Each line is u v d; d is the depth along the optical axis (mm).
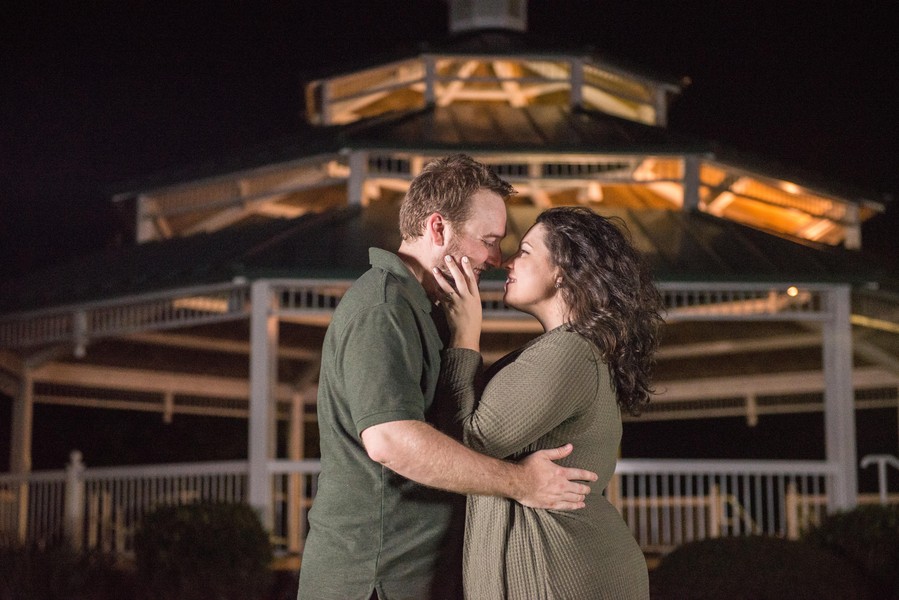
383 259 3377
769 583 8016
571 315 3373
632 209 14016
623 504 13734
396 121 14500
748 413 17328
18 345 13789
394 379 3115
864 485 21203
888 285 12516
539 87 16312
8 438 20188
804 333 14523
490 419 3156
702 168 14609
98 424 20562
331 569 3281
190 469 11883
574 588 3162
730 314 11875
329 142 13672
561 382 3195
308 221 13102
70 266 15367
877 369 16141
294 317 11773
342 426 3301
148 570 9312
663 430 21719
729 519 18000
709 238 12969
